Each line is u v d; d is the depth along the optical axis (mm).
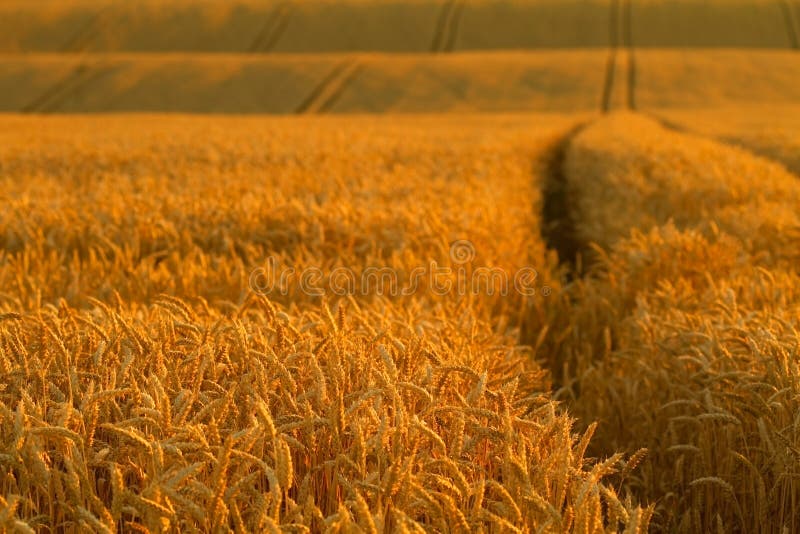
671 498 3807
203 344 3033
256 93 52719
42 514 2281
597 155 14922
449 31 74875
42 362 2971
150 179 10938
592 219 10398
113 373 2756
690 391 3852
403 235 6949
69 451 2410
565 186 16469
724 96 49344
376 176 11750
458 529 2211
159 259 7051
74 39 72625
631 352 4816
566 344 5965
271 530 1961
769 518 3311
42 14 76938
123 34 74000
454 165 13836
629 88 51500
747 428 3631
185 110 50281
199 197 9109
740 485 3545
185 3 81000
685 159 13727
